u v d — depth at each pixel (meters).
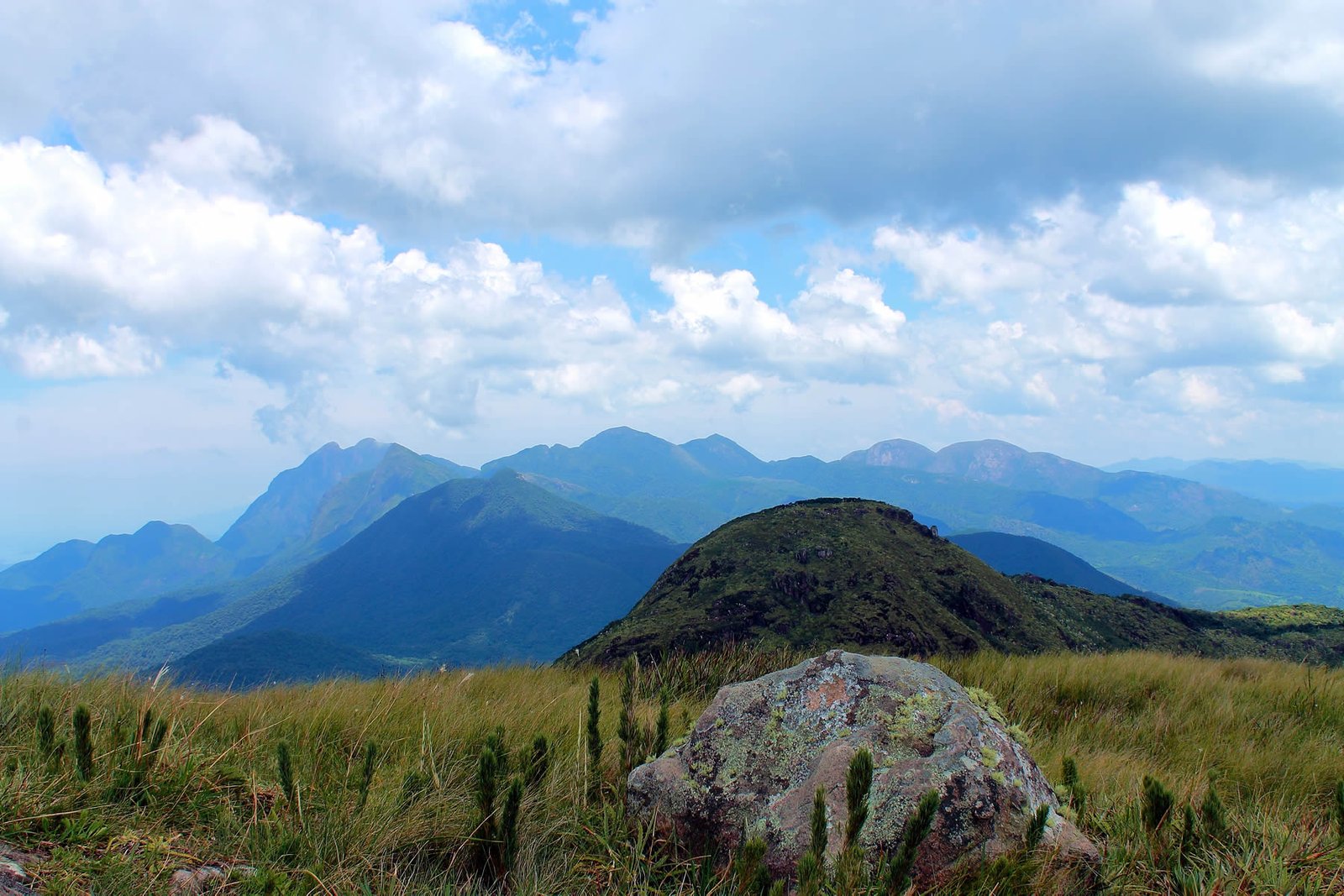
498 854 3.83
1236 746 7.16
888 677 4.38
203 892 3.30
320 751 5.24
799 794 3.82
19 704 5.41
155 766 4.34
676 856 3.99
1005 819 3.54
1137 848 4.03
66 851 3.43
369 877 3.55
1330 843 4.08
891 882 2.98
